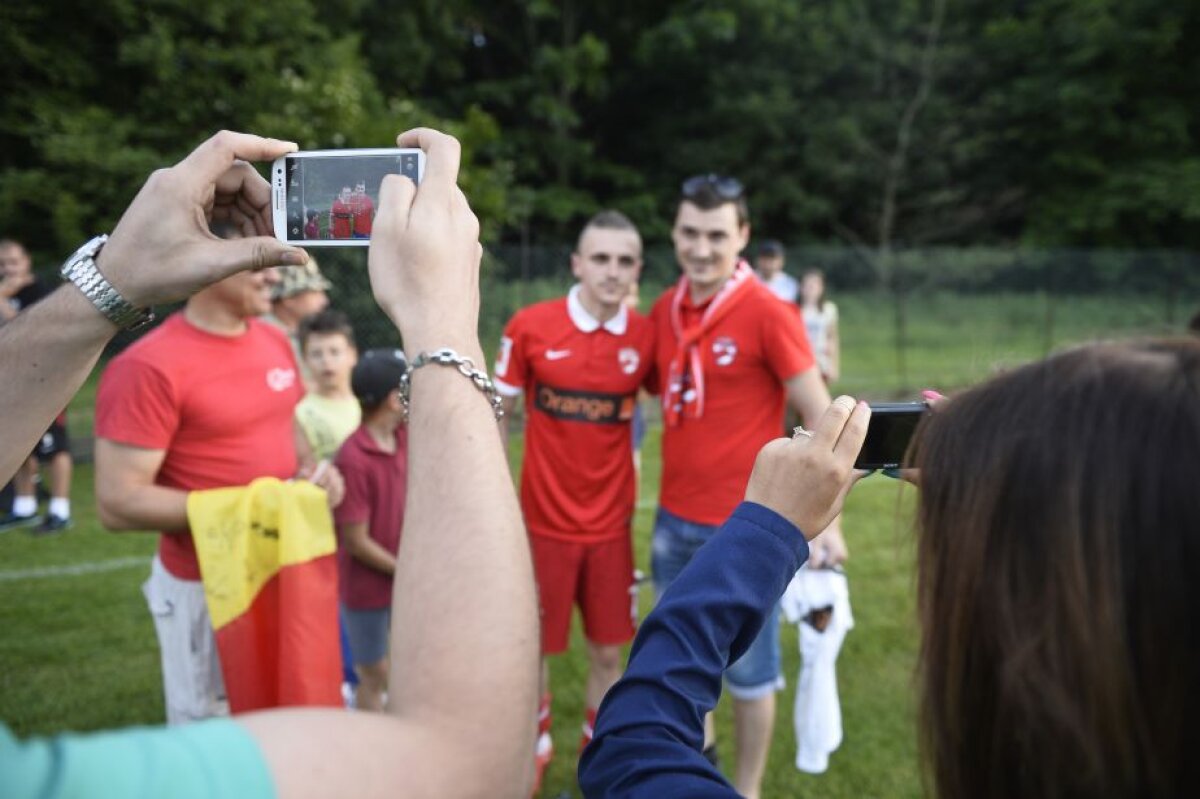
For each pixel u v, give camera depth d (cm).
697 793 67
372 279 78
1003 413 64
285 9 1295
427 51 1886
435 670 64
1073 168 2258
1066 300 1420
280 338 250
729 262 272
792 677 363
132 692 348
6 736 48
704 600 78
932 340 1436
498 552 69
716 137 2308
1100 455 57
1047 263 1423
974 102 2481
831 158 2312
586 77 2072
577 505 293
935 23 2331
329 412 340
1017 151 2397
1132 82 2239
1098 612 55
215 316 220
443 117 1995
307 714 58
